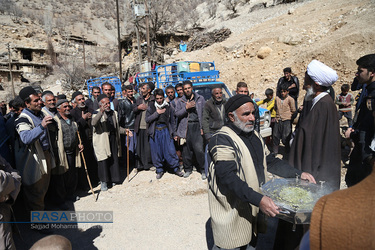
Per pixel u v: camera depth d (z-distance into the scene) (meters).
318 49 13.26
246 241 2.37
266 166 2.55
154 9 32.94
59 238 1.52
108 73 37.19
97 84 13.95
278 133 6.38
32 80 44.78
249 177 2.25
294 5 26.47
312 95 2.55
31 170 3.72
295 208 2.00
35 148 3.77
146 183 5.64
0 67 43.34
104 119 5.11
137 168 6.38
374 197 0.65
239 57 19.03
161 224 3.98
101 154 5.22
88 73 35.56
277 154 6.87
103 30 84.44
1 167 2.49
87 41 67.62
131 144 6.47
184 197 4.89
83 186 5.44
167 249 3.40
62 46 59.78
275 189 2.32
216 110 4.83
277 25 20.61
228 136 2.29
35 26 66.50
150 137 5.75
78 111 5.58
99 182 5.89
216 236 2.43
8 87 40.97
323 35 15.36
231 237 2.35
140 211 4.43
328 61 12.52
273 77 14.52
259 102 6.98
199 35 28.70
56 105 4.62
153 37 30.41
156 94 5.46
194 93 5.53
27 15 80.38
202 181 5.50
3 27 54.94
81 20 86.19
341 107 7.35
